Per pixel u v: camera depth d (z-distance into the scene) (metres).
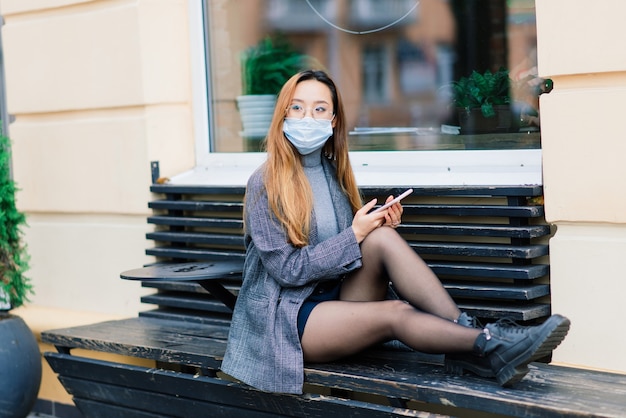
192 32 5.08
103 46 5.05
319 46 4.82
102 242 5.20
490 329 3.28
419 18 4.50
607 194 3.60
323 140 3.74
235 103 5.04
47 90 5.33
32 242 5.52
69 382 4.53
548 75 3.71
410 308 3.48
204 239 4.66
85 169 5.21
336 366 3.62
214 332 4.42
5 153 4.91
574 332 3.72
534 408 3.11
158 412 4.21
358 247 3.59
